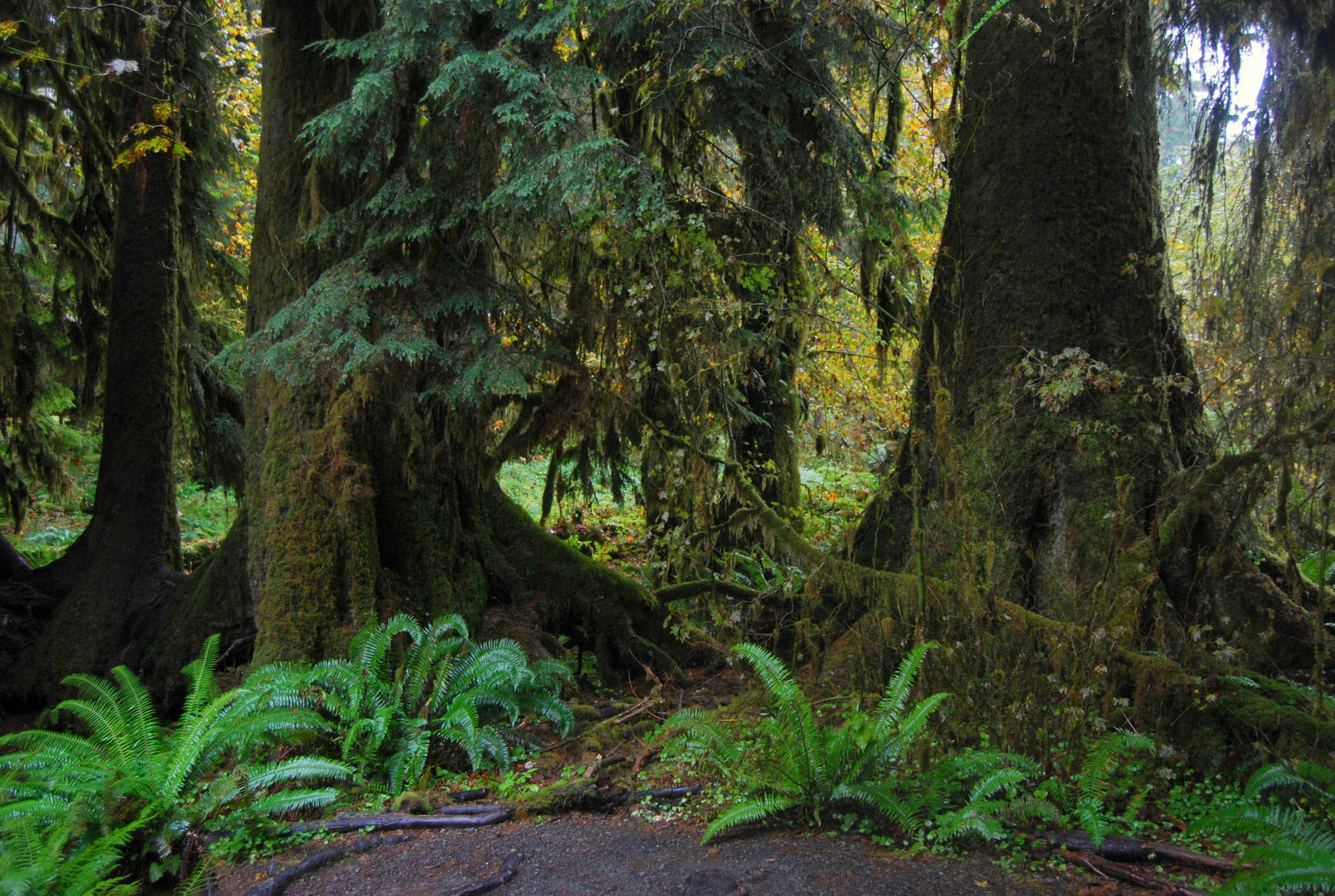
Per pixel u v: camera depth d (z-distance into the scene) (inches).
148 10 287.4
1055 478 214.4
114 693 199.5
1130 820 153.3
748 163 285.6
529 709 220.5
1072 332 219.5
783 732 168.9
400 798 182.7
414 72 222.1
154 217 308.2
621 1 214.5
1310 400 168.6
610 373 261.9
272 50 260.2
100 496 304.5
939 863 145.2
